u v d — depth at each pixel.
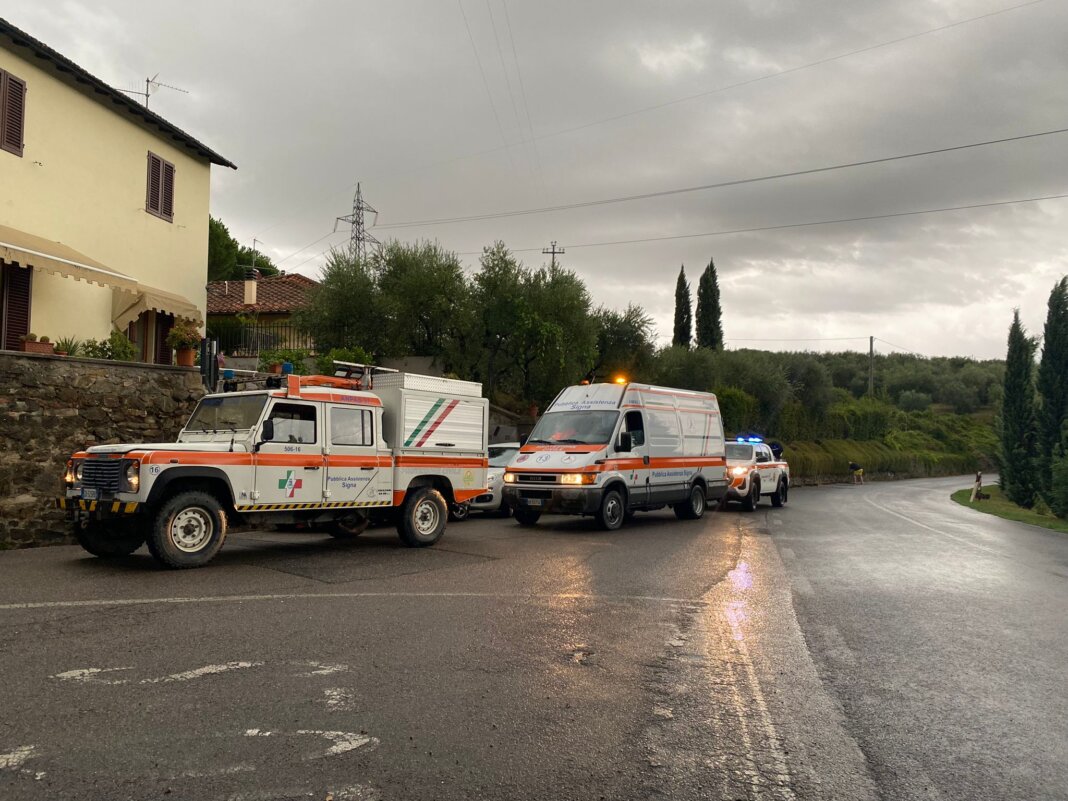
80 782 3.58
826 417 54.03
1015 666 6.12
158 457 8.91
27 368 11.52
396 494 11.55
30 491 11.45
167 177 19.14
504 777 3.80
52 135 15.59
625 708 4.84
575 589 8.68
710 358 39.75
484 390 26.31
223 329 21.69
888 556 12.53
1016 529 20.69
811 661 6.06
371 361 22.80
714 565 10.85
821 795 3.75
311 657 5.65
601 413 15.63
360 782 3.67
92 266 13.66
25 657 5.46
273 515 10.15
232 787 3.57
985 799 3.76
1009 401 42.69
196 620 6.64
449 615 7.13
